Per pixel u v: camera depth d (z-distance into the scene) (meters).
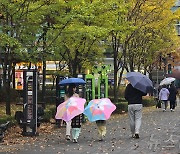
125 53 28.19
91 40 22.03
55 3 16.45
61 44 18.94
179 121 21.38
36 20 16.31
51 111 19.95
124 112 27.53
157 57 41.22
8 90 17.45
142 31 30.27
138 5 26.73
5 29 14.94
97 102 13.60
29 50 16.58
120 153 10.85
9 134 14.91
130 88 13.92
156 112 29.75
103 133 13.58
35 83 14.86
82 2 17.56
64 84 16.42
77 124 13.08
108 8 21.06
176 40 39.47
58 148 11.83
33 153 10.91
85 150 11.41
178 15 29.69
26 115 14.84
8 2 14.73
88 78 21.83
